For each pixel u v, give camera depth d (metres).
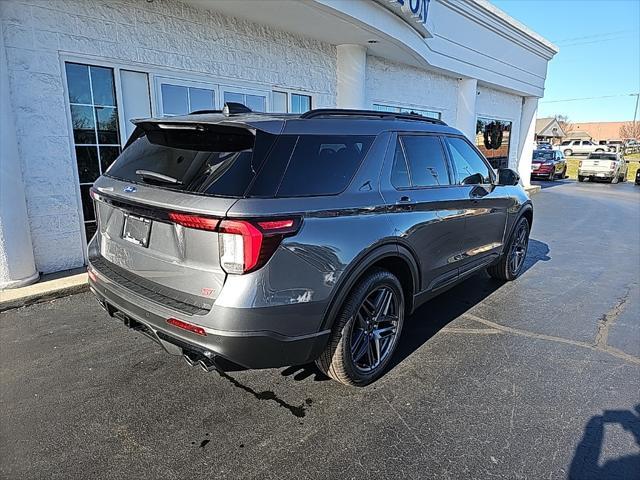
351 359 2.84
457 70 11.12
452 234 3.77
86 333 3.76
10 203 4.43
